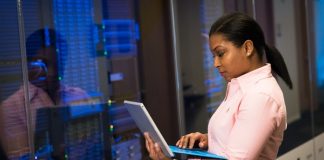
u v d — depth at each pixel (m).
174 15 2.51
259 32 1.34
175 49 2.53
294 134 3.36
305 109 3.62
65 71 2.14
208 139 1.47
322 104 3.92
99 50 2.28
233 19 1.31
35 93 2.03
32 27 2.01
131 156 2.41
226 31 1.30
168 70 2.56
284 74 1.43
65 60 2.14
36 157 2.03
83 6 2.21
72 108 2.17
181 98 2.55
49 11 2.07
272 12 3.28
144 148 2.46
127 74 2.41
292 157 3.14
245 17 1.31
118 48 2.37
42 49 2.05
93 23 2.25
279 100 1.28
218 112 1.41
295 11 3.57
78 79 2.20
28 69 2.01
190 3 2.71
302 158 3.31
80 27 2.20
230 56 1.30
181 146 1.54
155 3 2.52
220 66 1.34
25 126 1.97
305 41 3.67
